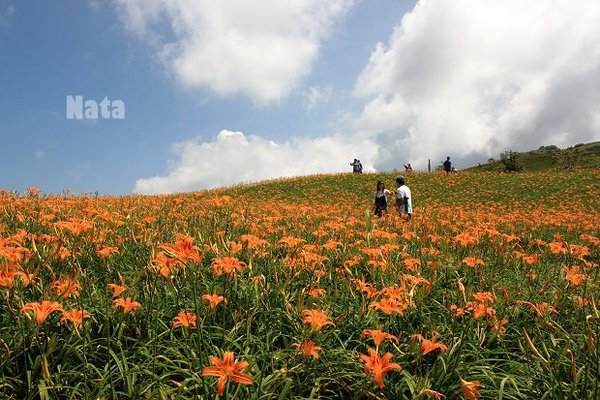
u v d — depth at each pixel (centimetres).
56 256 349
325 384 279
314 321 260
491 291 415
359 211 1462
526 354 306
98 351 292
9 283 247
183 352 305
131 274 381
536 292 432
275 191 2991
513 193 2694
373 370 201
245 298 359
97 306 323
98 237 414
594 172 3030
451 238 635
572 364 255
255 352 307
